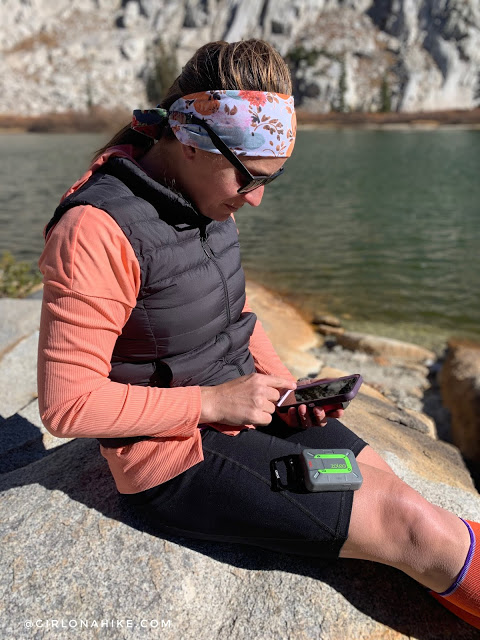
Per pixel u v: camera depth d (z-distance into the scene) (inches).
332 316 277.0
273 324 225.3
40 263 56.6
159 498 64.6
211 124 56.2
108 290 55.1
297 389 72.4
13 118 2544.3
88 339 55.1
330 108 2893.7
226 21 3371.1
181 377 64.2
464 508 84.6
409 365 206.8
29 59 3186.5
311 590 67.1
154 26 3484.3
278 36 3312.0
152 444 62.6
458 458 108.6
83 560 67.4
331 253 393.7
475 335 259.3
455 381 190.5
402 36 3341.5
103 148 68.5
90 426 55.6
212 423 65.1
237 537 64.3
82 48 3316.9
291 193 647.1
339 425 73.1
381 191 658.8
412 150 1221.1
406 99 3058.6
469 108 3193.9
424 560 58.8
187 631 62.7
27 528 71.4
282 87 57.9
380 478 61.9
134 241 56.7
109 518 72.2
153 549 68.6
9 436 106.0
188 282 61.0
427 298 307.6
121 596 64.4
